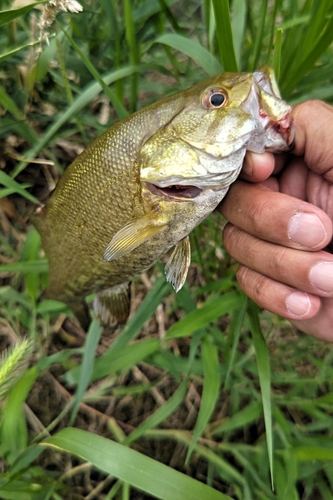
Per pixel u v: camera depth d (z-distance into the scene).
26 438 0.23
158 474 0.17
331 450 0.21
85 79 0.27
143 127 0.16
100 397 0.28
